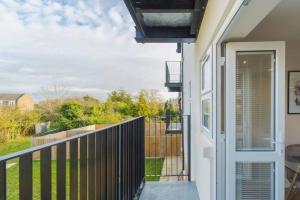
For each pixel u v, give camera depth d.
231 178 2.84
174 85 12.56
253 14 2.08
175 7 3.52
